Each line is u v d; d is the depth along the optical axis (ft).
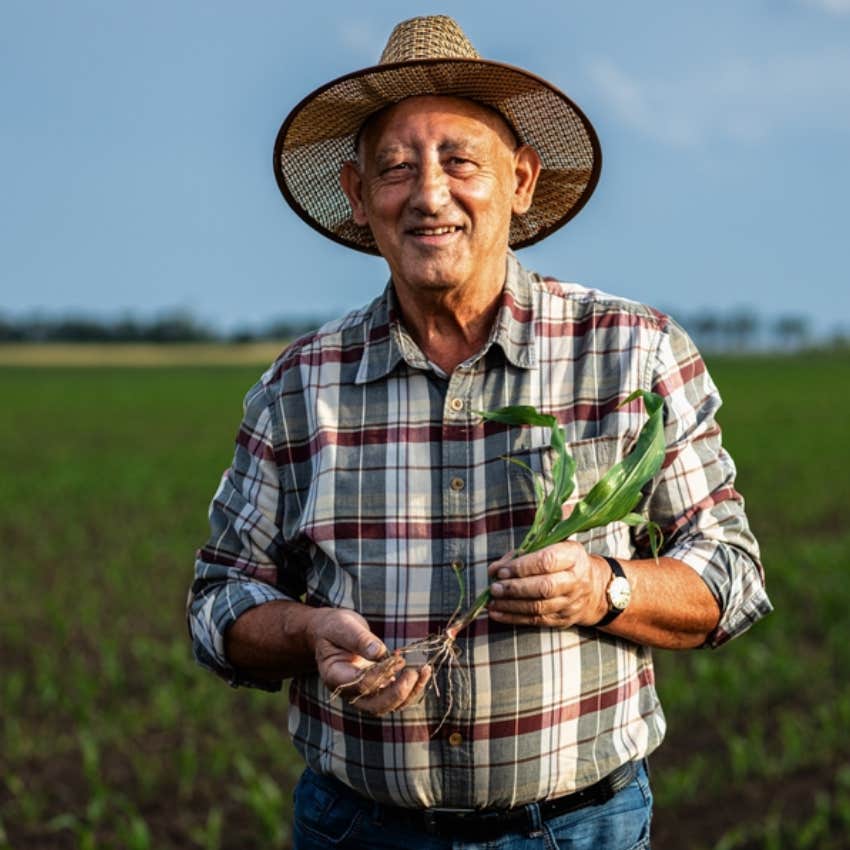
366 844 8.29
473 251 8.04
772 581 32.32
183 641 28.55
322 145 9.12
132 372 240.12
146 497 56.95
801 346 378.12
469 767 7.83
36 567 38.55
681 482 8.07
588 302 8.41
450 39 8.36
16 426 107.96
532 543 7.48
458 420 8.09
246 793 18.75
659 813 18.17
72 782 19.84
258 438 8.71
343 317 8.86
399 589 7.98
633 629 7.73
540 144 8.98
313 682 8.45
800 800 18.03
